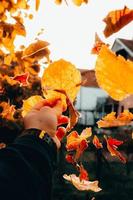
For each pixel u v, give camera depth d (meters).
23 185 0.90
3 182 0.88
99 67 0.77
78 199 10.27
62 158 10.80
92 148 12.66
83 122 36.91
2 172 0.90
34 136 1.05
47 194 0.98
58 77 0.93
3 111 2.25
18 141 1.03
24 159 0.95
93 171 13.20
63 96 1.00
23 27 1.92
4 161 0.93
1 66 2.04
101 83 0.78
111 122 0.98
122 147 15.05
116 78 0.77
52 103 1.07
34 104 1.14
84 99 42.78
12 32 1.91
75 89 0.94
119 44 27.92
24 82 1.39
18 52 1.85
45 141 1.05
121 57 0.77
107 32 0.87
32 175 0.93
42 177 0.97
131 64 0.76
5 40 1.91
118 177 13.37
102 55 0.77
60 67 0.92
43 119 1.09
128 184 12.95
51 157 1.04
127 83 0.77
